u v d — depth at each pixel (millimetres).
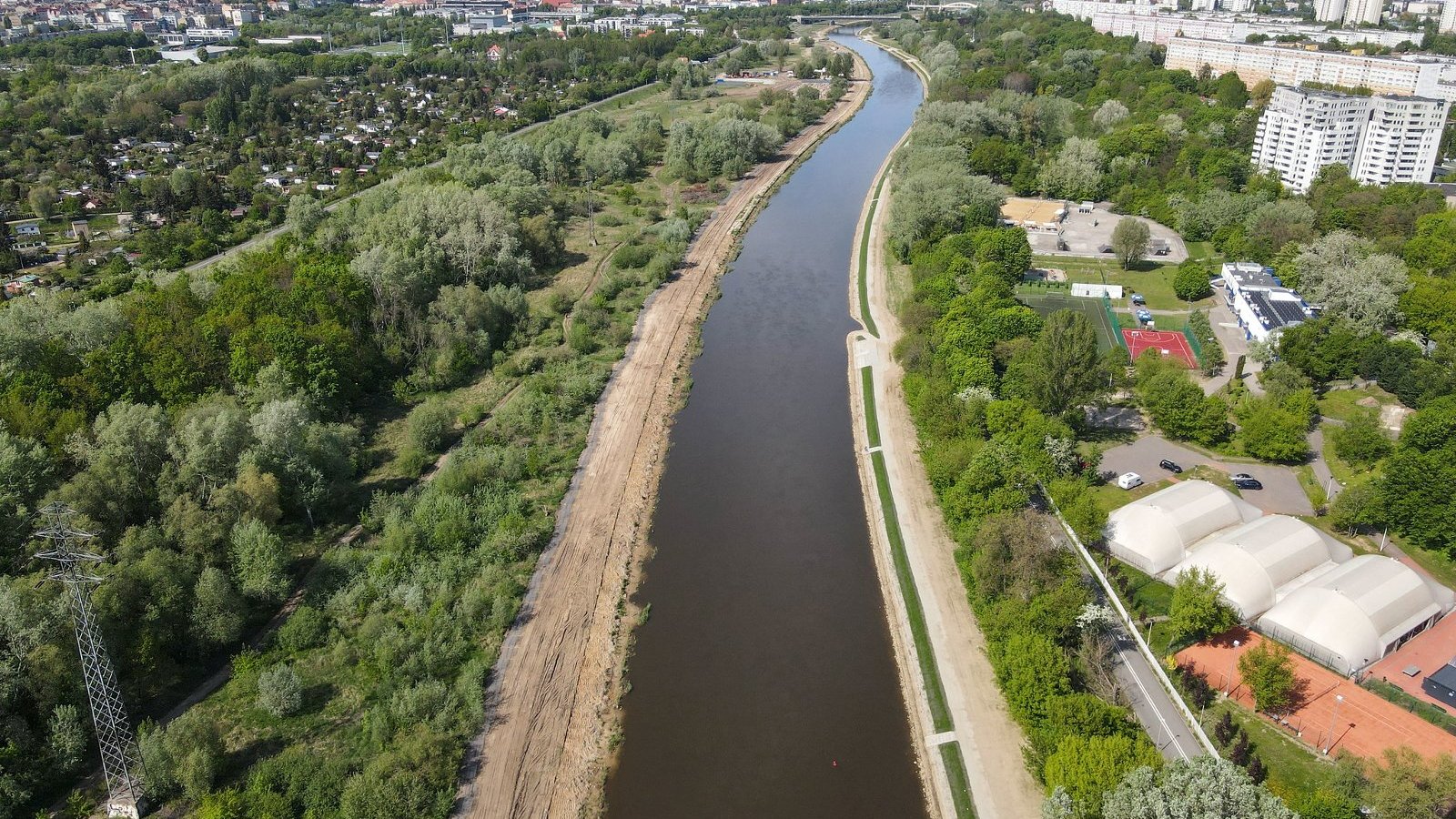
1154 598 138125
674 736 119438
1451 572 142125
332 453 164750
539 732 119062
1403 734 113875
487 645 132750
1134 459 175500
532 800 109562
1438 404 168375
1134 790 91438
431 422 182875
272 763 109938
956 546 155625
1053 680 112875
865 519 166000
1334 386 198250
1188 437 180750
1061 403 177000
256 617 135750
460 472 164875
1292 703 118625
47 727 109812
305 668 127000
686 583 148750
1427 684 120125
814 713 123062
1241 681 122375
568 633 136125
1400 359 189875
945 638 134500
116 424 149000
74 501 136125
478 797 109375
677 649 134625
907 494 170625
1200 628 127562
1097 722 106062
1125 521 148750
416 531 150750
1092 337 175375
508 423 189500
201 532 135500
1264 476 169125
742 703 124688
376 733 114750
